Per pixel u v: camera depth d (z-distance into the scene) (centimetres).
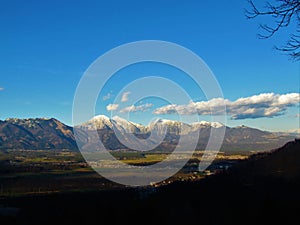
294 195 2006
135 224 2067
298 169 2734
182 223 1912
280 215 1689
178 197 2350
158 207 2205
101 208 2509
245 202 2017
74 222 2383
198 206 2089
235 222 1739
